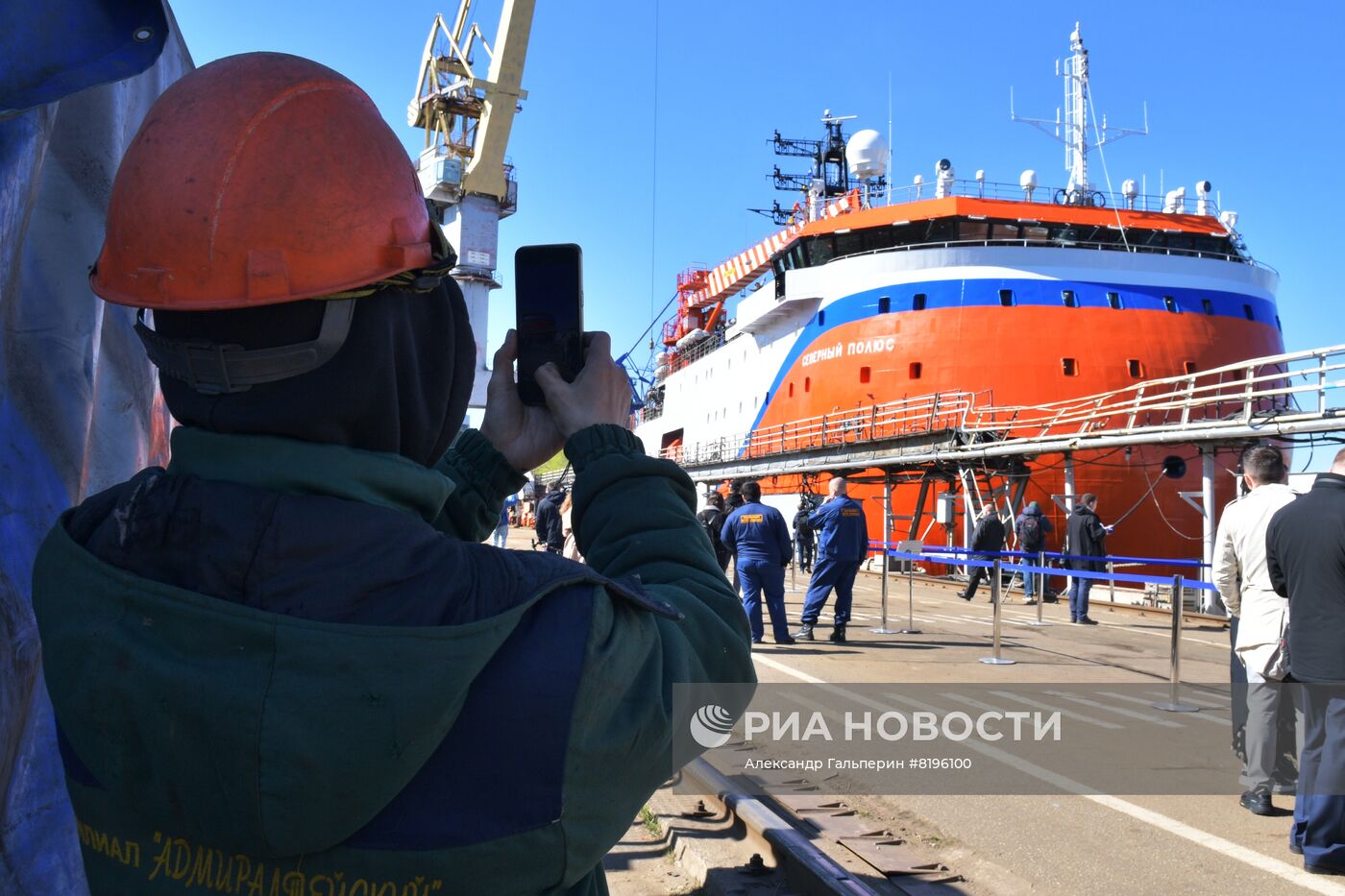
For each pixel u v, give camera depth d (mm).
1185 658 10469
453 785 868
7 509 1536
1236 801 5055
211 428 968
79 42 1331
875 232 28969
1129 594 18672
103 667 892
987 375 25250
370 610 874
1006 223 27125
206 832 872
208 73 995
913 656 10227
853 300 27859
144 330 973
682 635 1044
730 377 37250
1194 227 27484
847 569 11438
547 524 16016
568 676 896
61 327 1748
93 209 1860
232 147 930
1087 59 31453
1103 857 4184
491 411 1412
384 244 953
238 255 913
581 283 1359
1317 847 3990
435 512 1046
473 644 857
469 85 24984
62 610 958
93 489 2072
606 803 945
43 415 1678
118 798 919
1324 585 4070
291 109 964
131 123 2062
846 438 26859
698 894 3732
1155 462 24281
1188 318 25734
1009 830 4535
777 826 3945
